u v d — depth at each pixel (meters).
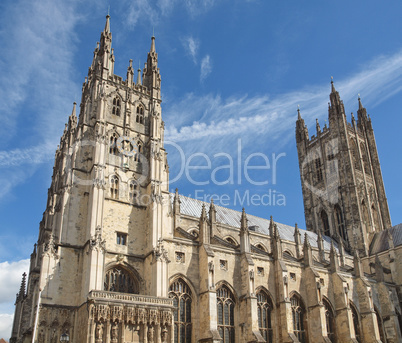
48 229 94.62
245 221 89.44
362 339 101.69
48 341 63.91
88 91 93.38
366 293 104.25
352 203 147.62
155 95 96.62
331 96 168.50
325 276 101.00
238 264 85.38
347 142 157.50
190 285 77.56
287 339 82.94
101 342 59.53
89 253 68.31
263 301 86.31
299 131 181.12
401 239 133.62
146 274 74.44
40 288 66.12
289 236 133.38
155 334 64.38
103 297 62.72
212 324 73.00
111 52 95.50
